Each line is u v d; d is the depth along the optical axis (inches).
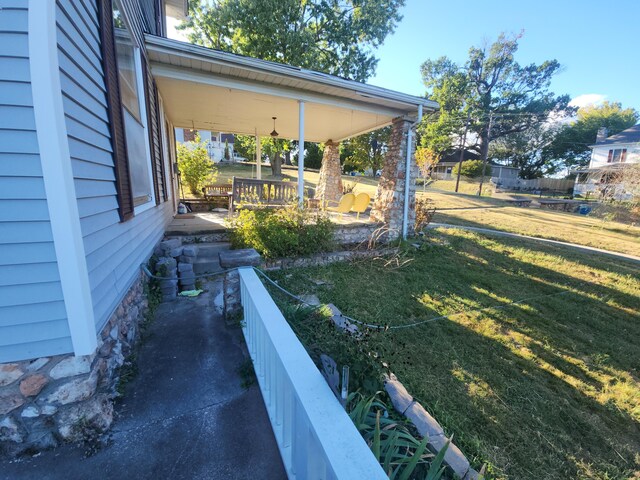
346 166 1002.7
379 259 225.1
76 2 62.3
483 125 1068.5
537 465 80.7
